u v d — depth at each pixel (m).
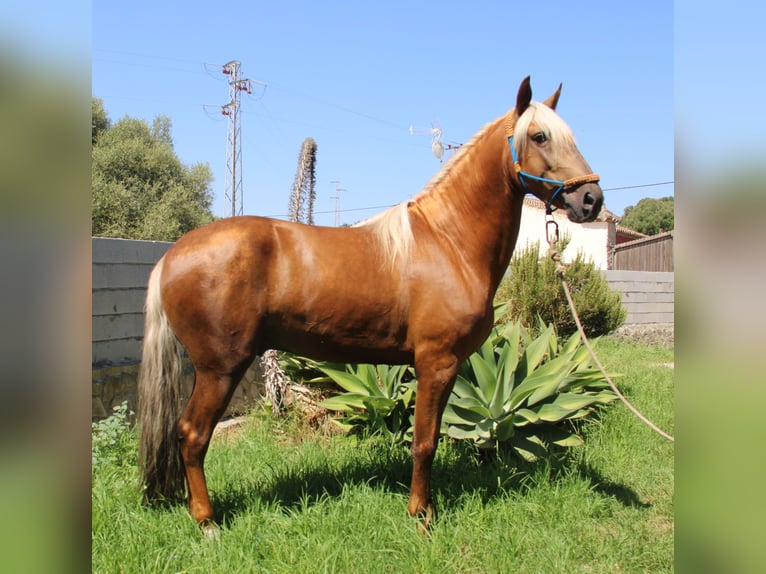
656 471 4.25
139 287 5.17
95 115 28.16
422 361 3.15
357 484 3.68
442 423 4.46
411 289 3.12
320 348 3.21
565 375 4.62
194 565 2.67
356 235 3.23
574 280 10.02
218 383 3.01
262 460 4.09
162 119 30.88
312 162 5.90
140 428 3.05
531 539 3.10
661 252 23.89
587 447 4.62
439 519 3.23
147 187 26.08
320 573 2.63
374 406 4.61
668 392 6.67
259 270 3.00
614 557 3.00
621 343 12.41
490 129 3.34
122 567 2.56
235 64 30.64
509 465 4.16
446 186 3.35
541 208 24.88
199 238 3.01
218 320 2.92
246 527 2.99
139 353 5.17
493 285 3.34
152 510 3.15
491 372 4.41
